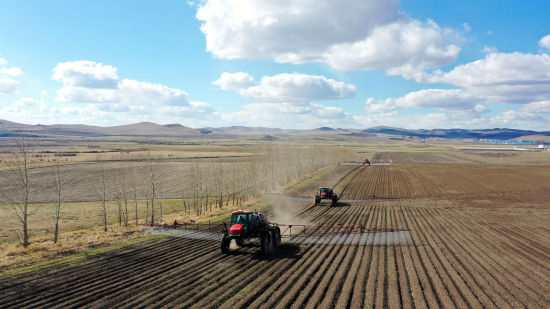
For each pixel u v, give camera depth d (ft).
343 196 169.78
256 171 180.14
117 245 73.56
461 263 61.93
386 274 54.65
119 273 54.75
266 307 41.55
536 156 533.55
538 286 50.83
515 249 72.54
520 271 57.82
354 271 55.72
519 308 42.96
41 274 54.24
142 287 48.34
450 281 51.93
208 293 46.11
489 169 322.14
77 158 366.02
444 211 126.11
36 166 281.95
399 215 116.88
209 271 55.62
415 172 294.66
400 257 65.00
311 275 53.67
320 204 142.92
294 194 176.55
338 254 66.69
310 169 286.66
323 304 42.52
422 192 183.52
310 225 98.32
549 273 56.85
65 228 103.71
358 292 46.60
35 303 43.27
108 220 116.37
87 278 52.31
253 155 250.37
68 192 185.16
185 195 180.24
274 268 57.11
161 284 49.60
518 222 104.42
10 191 180.96
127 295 45.47
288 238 81.05
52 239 82.53
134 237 81.92
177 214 128.36
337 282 50.24
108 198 170.19
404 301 43.96
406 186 207.41
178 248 70.95
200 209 130.21
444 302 43.91
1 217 121.29
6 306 42.52
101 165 300.81
